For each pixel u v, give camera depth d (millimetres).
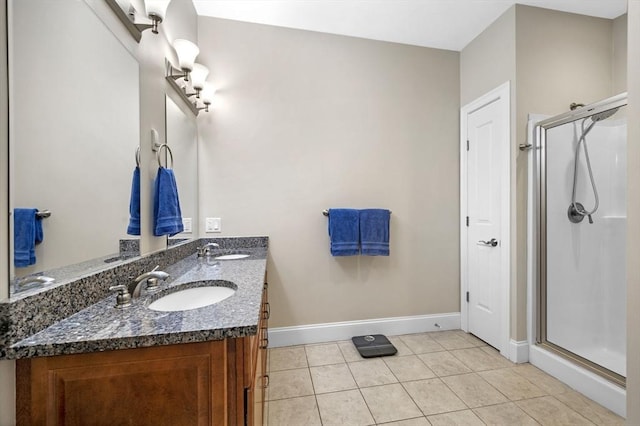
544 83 1990
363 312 2385
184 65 1628
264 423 1419
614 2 1930
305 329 2281
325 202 2312
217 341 752
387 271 2420
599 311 1937
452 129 2514
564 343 1926
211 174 2156
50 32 789
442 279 2510
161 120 1518
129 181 1185
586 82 2072
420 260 2473
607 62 2115
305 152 2283
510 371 1860
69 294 826
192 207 2033
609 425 1388
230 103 2176
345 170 2344
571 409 1501
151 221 1365
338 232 2203
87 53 931
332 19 2152
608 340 1910
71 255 857
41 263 752
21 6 704
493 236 2168
